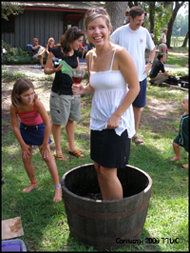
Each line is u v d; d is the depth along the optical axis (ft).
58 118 12.62
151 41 14.64
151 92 28.02
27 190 10.48
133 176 9.44
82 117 19.69
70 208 7.57
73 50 12.39
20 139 9.77
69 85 12.35
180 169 12.66
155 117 20.49
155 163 13.23
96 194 10.26
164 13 57.93
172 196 10.42
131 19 13.47
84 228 7.52
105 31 7.46
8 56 46.75
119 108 7.68
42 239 8.18
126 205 7.16
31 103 9.14
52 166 9.91
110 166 7.87
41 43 56.08
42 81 30.86
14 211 9.43
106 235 7.43
